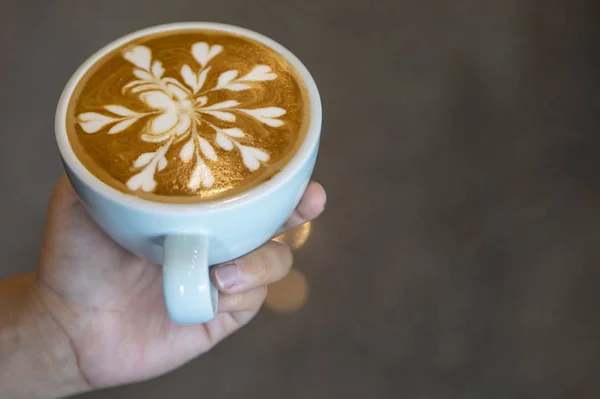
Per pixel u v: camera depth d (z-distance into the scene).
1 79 0.73
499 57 0.78
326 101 0.73
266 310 0.62
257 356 0.60
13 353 0.40
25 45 0.76
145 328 0.41
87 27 0.78
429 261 0.64
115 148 0.33
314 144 0.33
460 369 0.59
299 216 0.40
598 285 0.63
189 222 0.31
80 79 0.35
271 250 0.39
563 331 0.60
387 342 0.60
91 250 0.40
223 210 0.31
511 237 0.65
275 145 0.33
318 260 0.64
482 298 0.62
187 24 0.37
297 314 0.61
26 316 0.40
